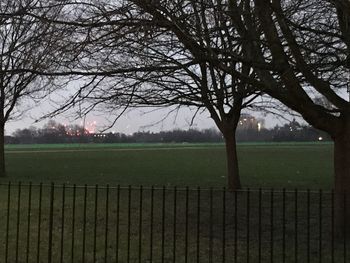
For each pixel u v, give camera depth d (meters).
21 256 9.09
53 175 26.42
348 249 9.55
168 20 7.97
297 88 9.38
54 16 10.16
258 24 10.05
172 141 90.62
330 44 8.59
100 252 9.45
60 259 8.67
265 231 11.52
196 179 23.97
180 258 9.02
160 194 17.73
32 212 13.66
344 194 9.62
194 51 8.50
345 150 10.04
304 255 9.23
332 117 10.05
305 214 13.80
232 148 17.92
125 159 41.81
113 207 14.70
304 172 27.66
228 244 10.14
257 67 8.79
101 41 8.38
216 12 9.04
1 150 25.55
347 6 8.08
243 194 17.52
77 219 12.70
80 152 58.16
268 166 32.38
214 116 18.00
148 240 10.41
